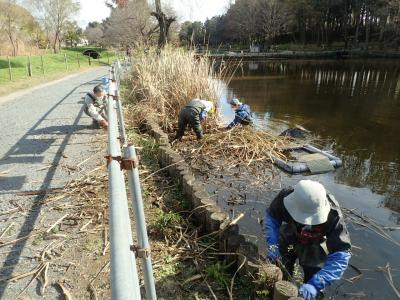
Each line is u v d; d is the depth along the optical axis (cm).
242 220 433
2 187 411
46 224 337
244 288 274
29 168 468
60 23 4222
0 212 356
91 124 682
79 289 256
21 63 2134
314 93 1494
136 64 1048
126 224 130
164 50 988
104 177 438
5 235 318
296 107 1176
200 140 678
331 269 242
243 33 4822
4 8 2725
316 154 642
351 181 564
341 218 248
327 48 4638
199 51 1070
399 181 565
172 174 476
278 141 708
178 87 791
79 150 538
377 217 454
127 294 95
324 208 238
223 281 280
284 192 268
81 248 303
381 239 402
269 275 255
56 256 292
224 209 463
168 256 309
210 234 336
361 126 916
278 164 610
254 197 498
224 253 307
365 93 1473
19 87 1272
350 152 706
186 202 412
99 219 347
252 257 283
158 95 790
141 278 273
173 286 273
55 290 255
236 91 1560
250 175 571
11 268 277
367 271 346
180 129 676
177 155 499
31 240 312
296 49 4769
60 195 392
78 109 846
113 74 738
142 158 546
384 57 3647
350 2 4494
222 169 588
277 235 273
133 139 622
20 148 550
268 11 4600
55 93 1136
